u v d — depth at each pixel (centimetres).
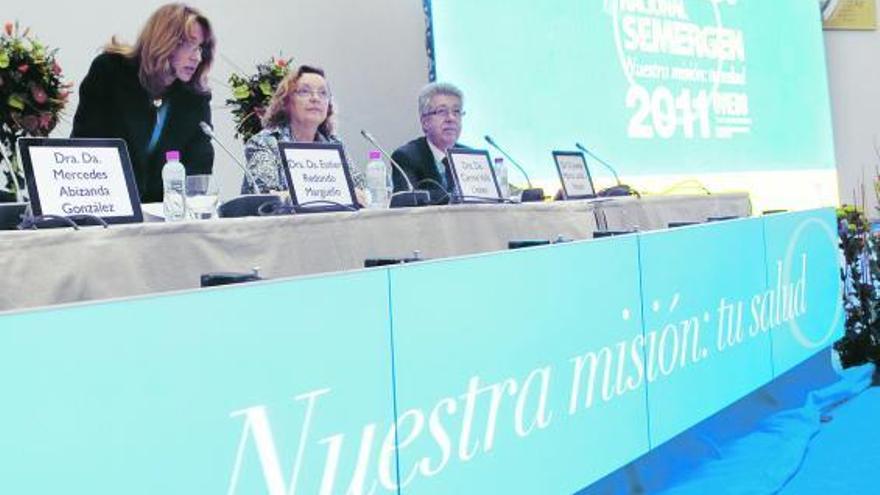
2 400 93
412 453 145
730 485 229
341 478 132
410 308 145
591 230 261
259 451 119
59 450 98
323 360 129
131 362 105
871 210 637
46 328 97
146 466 106
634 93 535
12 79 251
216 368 114
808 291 329
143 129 289
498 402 165
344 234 190
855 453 261
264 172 278
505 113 471
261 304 120
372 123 477
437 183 300
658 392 222
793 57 627
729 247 266
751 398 289
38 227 153
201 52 296
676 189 545
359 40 471
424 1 448
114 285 148
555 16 497
